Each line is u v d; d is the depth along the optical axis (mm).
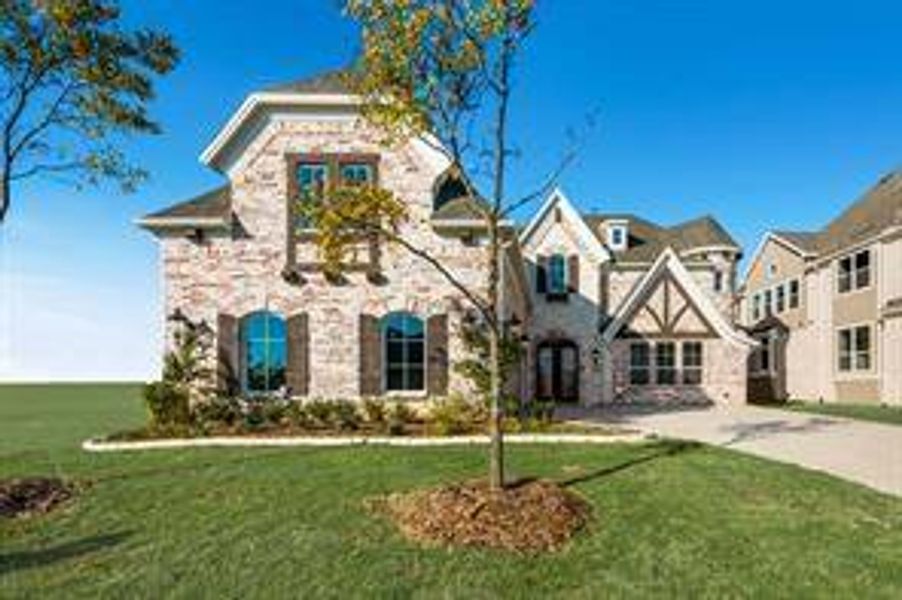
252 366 20797
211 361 20578
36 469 14398
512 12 11070
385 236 12273
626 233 40781
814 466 14945
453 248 20984
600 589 8297
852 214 39812
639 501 11547
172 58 13703
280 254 20891
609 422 23578
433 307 20875
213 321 20703
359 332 20812
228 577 8664
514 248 21641
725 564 9000
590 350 33906
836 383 37125
